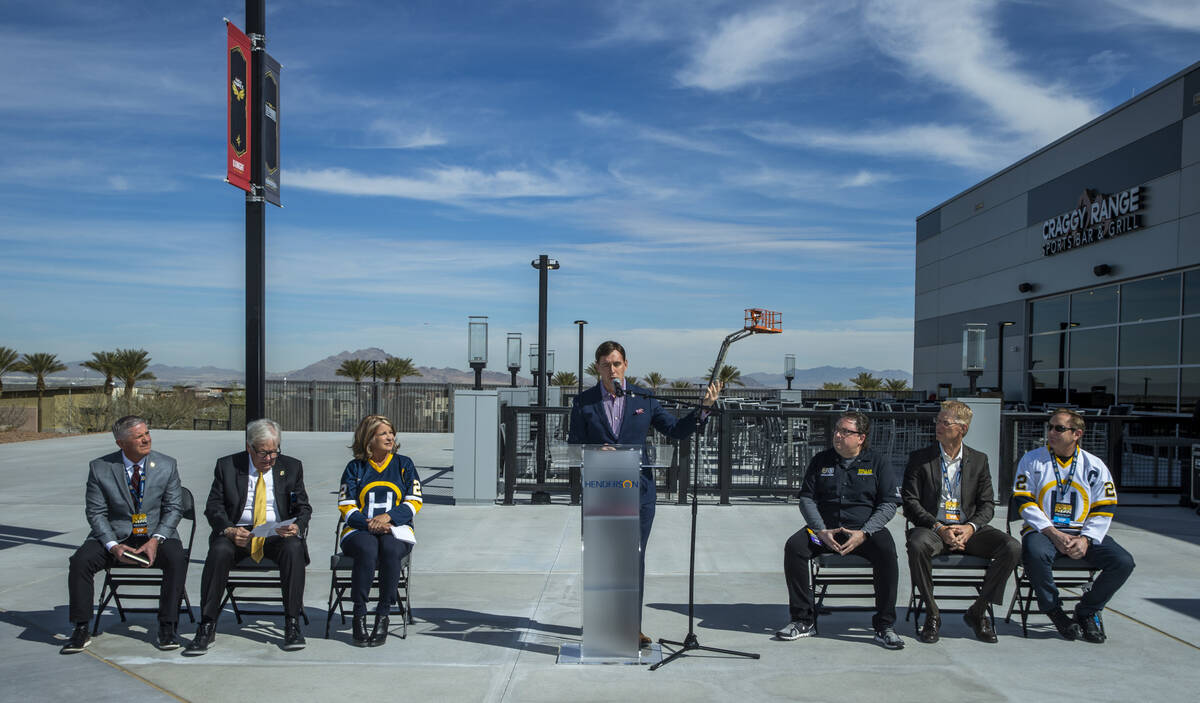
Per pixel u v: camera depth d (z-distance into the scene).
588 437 4.42
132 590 5.48
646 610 5.12
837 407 16.67
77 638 4.29
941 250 27.84
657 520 8.24
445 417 22.16
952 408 4.76
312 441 17.66
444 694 3.71
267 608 5.12
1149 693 3.75
